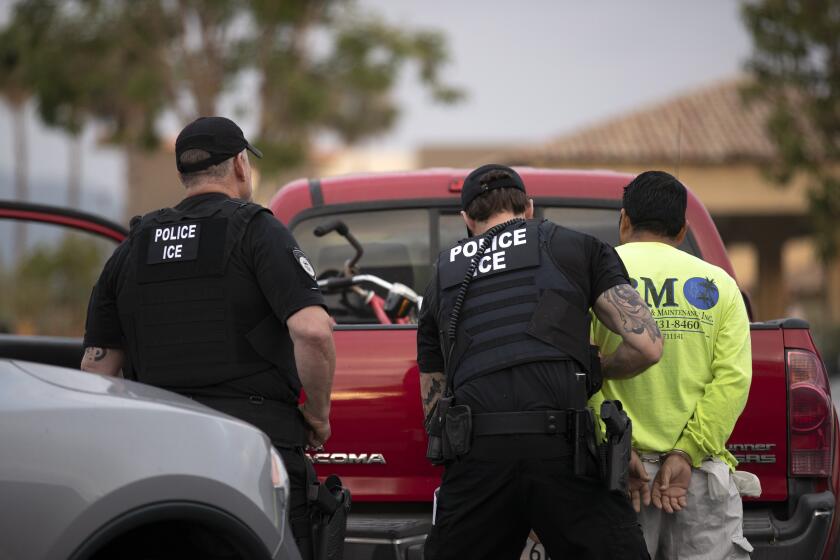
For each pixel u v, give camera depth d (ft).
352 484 48.85
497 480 40.63
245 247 41.09
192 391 41.19
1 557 31.14
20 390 33.45
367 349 48.85
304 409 42.75
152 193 486.38
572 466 40.45
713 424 43.39
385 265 59.11
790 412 48.37
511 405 40.65
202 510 34.37
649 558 41.98
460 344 42.09
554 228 42.91
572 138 330.75
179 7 293.43
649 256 45.11
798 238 385.91
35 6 296.71
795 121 267.18
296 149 291.99
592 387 42.14
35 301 305.73
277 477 37.58
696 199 56.44
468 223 44.68
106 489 32.55
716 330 44.24
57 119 299.17
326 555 42.75
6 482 31.50
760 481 48.47
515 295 41.75
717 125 326.65
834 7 256.11
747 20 259.39
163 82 293.02
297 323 40.27
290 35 299.79
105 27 296.10
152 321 41.45
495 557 42.37
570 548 41.09
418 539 47.75
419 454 48.52
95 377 36.70
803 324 49.32
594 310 42.60
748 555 44.78
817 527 47.39
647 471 44.11
